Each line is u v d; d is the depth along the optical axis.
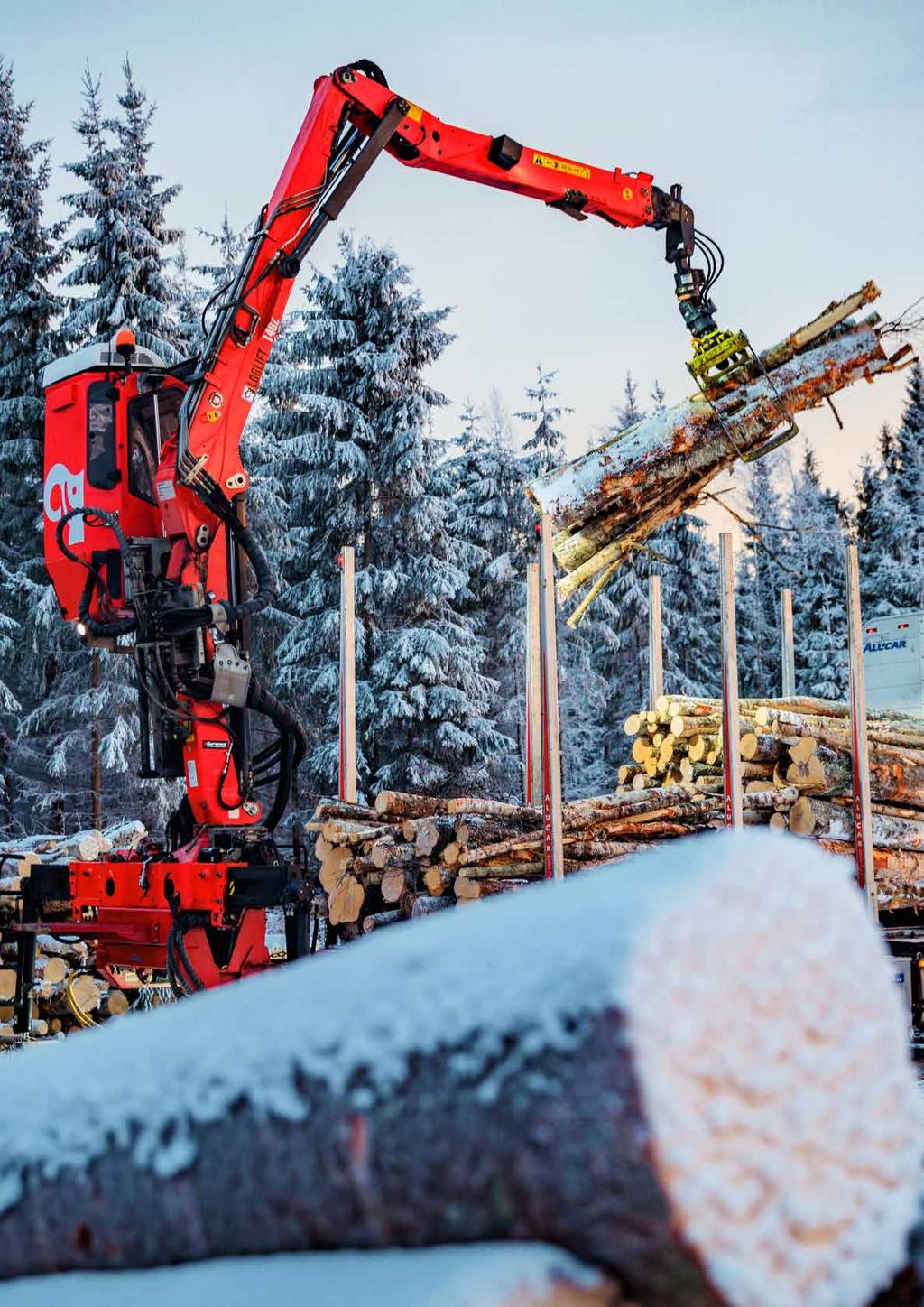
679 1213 0.81
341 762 9.27
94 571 7.20
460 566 29.94
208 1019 1.05
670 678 34.84
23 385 26.08
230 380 7.38
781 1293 0.84
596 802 8.65
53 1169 1.04
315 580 27.33
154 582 7.14
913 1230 0.93
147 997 8.48
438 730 26.19
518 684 31.16
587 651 33.47
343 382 28.50
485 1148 0.86
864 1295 0.89
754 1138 0.86
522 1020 0.87
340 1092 0.92
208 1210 0.97
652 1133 0.81
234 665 7.20
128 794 24.30
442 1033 0.90
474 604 31.89
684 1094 0.83
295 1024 0.98
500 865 8.22
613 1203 0.82
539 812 8.66
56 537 7.34
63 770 23.30
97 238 25.47
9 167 26.97
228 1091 0.98
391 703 25.61
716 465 9.44
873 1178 0.91
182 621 7.03
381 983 0.97
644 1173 0.81
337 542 27.42
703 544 37.38
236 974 7.08
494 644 31.59
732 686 8.48
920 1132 0.95
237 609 7.16
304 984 1.03
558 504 9.52
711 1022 0.86
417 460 27.08
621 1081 0.83
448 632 27.34
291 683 26.50
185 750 7.32
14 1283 1.04
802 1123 0.88
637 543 9.87
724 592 8.59
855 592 9.13
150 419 7.41
